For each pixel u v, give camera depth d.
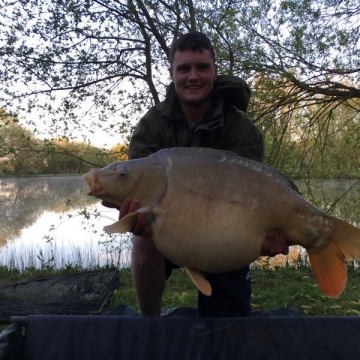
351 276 4.55
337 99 5.15
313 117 5.29
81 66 5.69
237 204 1.56
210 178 1.57
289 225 1.59
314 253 1.61
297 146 5.36
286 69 4.93
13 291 3.79
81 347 1.77
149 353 1.75
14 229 8.81
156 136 2.13
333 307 3.36
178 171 1.58
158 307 2.23
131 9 5.28
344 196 5.43
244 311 2.23
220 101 2.05
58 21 5.38
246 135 2.10
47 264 5.29
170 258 1.61
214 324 1.78
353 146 5.53
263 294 3.78
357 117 5.60
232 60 5.00
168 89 2.10
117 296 3.72
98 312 3.20
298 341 1.74
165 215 1.56
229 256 1.57
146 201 1.59
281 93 5.15
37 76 5.39
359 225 5.51
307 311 3.37
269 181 1.60
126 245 5.76
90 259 5.70
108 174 1.61
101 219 6.25
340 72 4.85
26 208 12.16
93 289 3.86
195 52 1.99
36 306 3.36
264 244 1.62
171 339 1.77
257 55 4.90
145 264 2.11
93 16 5.52
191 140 2.08
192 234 1.55
